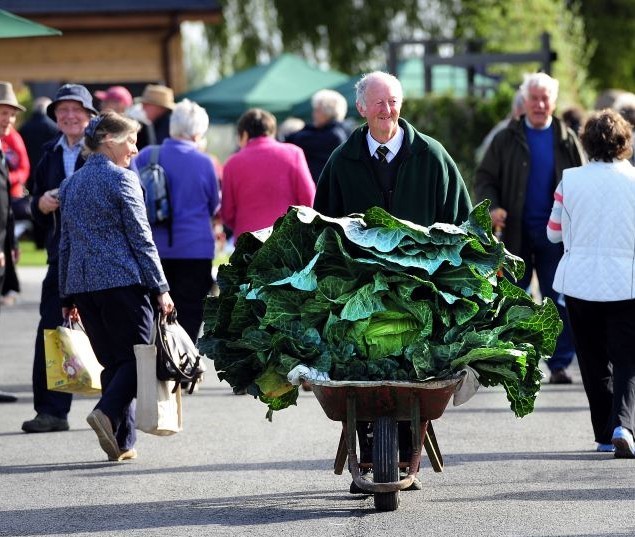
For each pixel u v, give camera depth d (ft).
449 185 35.06
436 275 31.58
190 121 52.80
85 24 129.29
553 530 31.37
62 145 45.60
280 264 32.19
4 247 51.44
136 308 39.24
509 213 53.57
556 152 53.36
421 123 103.81
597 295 40.22
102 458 41.04
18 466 39.99
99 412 38.81
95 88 131.54
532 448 41.57
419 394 31.58
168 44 132.16
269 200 53.88
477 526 31.81
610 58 188.96
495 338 31.60
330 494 35.68
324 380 31.14
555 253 53.72
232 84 115.34
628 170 40.96
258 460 40.50
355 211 35.01
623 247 40.45
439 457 35.68
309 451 41.83
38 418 45.32
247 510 33.99
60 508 34.68
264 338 32.50
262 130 54.44
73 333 40.93
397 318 31.48
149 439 44.19
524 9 129.59
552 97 53.16
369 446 35.47
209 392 54.13
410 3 199.72
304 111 110.73
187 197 52.49
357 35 199.41
